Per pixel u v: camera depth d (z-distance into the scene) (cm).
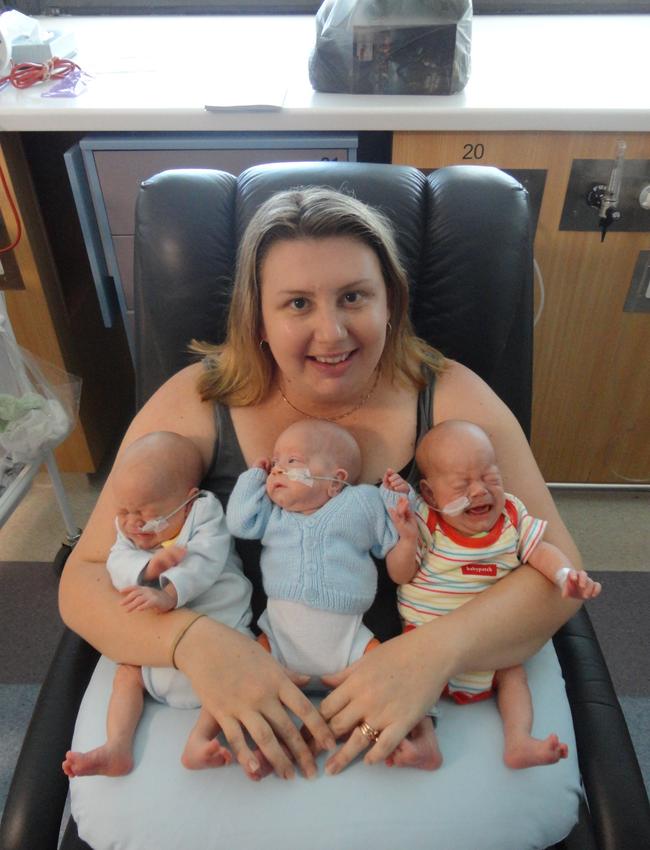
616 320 152
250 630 92
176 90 139
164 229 101
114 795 76
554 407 168
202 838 73
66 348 166
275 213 85
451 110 127
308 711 78
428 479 92
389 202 102
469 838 73
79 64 155
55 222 158
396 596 95
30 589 163
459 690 85
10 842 70
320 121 130
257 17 186
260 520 90
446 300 103
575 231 141
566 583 81
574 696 83
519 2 181
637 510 185
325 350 84
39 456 139
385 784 76
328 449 91
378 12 127
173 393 102
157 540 91
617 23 177
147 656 83
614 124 126
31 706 139
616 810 71
